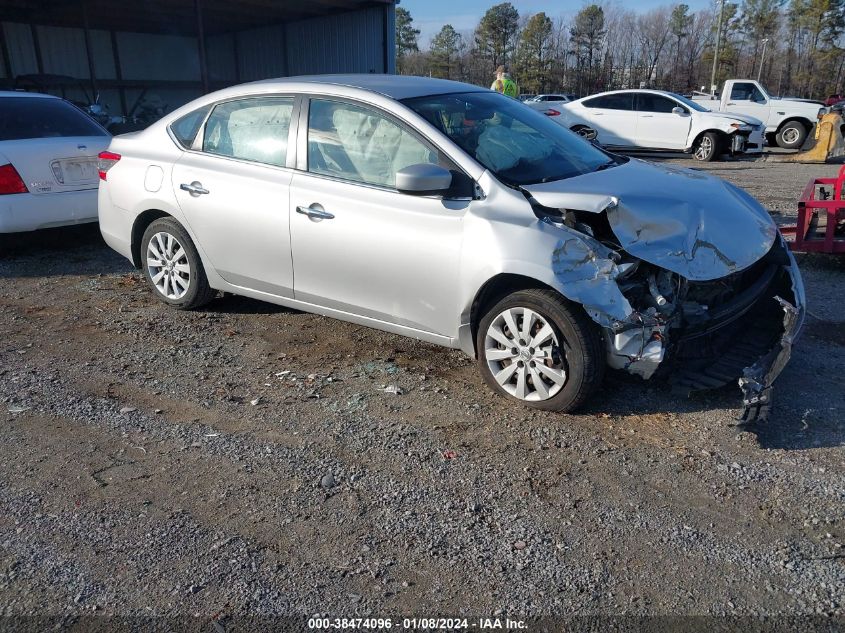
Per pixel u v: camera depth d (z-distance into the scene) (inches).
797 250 249.8
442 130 153.6
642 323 130.0
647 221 136.8
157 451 132.0
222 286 194.4
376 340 186.2
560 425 140.7
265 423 142.6
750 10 2859.3
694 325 137.5
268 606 93.9
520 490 119.4
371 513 113.3
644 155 673.6
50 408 148.7
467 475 123.9
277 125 175.8
